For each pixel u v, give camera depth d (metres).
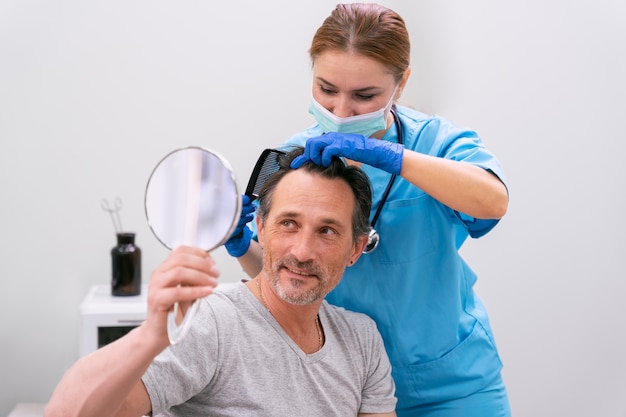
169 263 1.03
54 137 2.88
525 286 2.85
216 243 1.04
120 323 2.57
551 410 2.87
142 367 1.10
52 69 2.87
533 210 2.83
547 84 2.80
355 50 1.45
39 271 2.90
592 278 2.84
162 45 2.94
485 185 1.48
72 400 1.13
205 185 1.04
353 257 1.51
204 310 1.39
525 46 2.81
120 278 2.69
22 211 2.88
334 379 1.48
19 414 2.75
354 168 1.46
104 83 2.91
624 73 2.75
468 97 2.87
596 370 2.85
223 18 2.96
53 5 2.86
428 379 1.67
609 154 2.79
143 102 2.94
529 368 2.87
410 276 1.65
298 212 1.38
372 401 1.56
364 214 1.47
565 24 2.78
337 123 1.52
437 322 1.66
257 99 3.00
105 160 2.92
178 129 2.96
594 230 2.82
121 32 2.91
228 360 1.38
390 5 2.94
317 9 3.01
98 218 2.93
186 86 2.96
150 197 1.06
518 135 2.82
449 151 1.63
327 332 1.51
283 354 1.43
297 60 3.01
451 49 2.88
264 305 1.46
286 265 1.39
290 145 1.63
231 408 1.38
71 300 2.92
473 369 1.69
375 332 1.59
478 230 1.62
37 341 2.91
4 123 2.84
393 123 1.68
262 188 1.46
